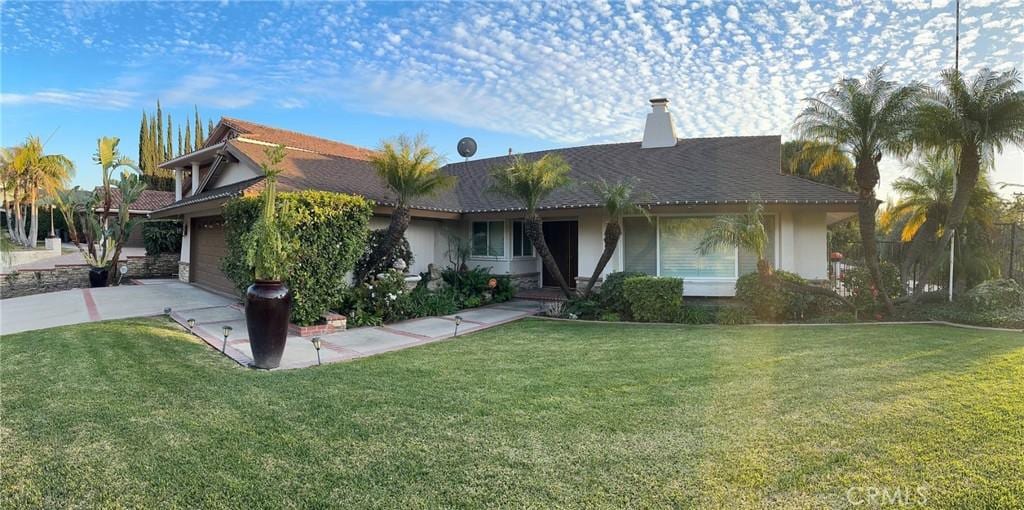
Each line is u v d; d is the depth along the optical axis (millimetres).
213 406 5582
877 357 7766
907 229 17719
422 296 13680
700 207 13859
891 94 11562
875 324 11586
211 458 4266
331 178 15328
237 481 3875
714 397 5816
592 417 5191
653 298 12578
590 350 8797
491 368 7422
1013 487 3619
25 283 19344
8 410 5402
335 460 4230
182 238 21641
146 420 5133
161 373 6938
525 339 10039
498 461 4188
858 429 4719
